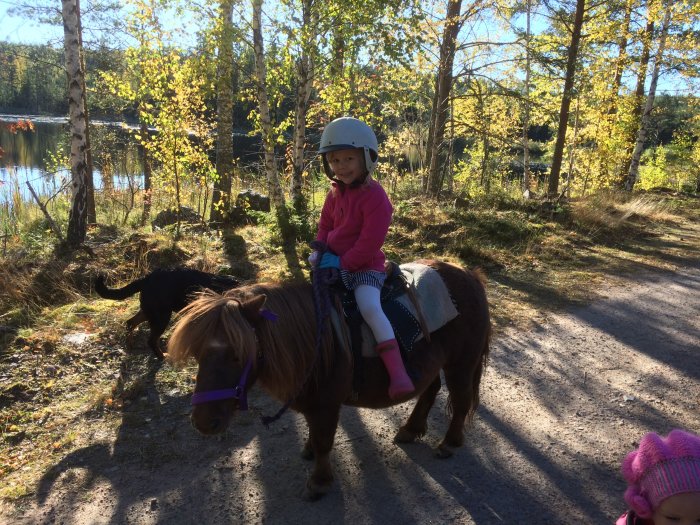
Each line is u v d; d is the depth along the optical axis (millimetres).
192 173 10344
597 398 4594
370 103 9938
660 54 17438
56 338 5082
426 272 3322
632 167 19562
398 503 3232
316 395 2879
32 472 3445
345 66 9484
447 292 3297
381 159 19797
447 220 10078
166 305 4867
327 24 8383
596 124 20203
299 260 7816
